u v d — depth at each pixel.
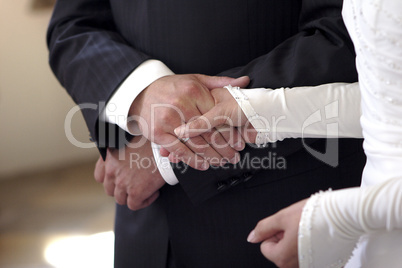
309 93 1.44
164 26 1.62
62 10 1.82
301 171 1.59
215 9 1.59
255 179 1.60
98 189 4.11
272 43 1.65
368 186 1.12
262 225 1.21
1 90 4.19
